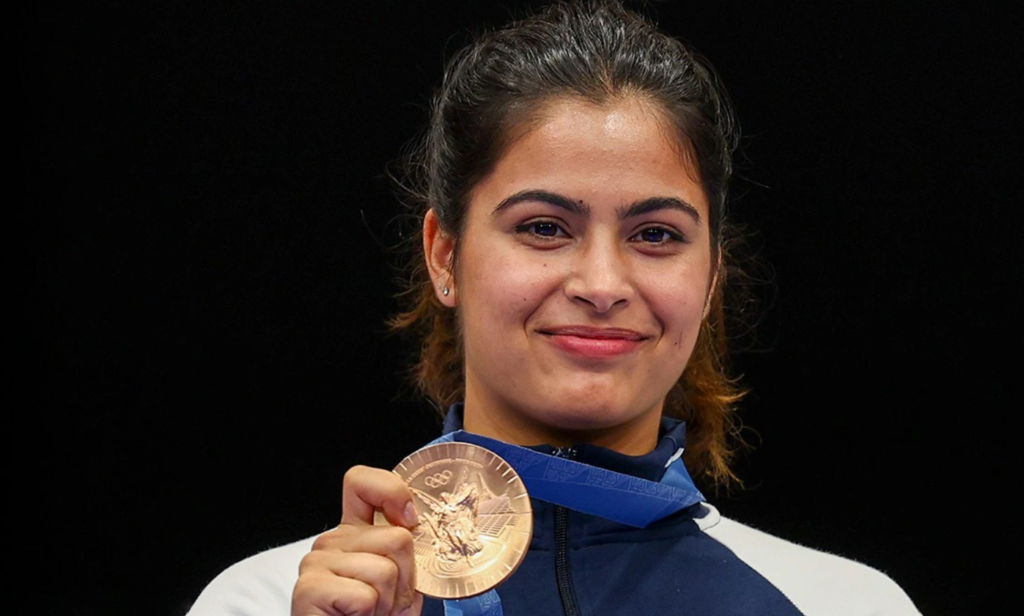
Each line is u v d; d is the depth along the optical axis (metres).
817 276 14.80
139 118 14.62
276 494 14.66
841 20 14.65
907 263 14.65
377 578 7.23
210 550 14.54
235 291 14.74
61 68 14.52
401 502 7.44
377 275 14.84
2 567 14.30
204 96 14.70
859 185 14.72
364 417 14.83
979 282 14.52
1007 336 14.45
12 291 14.47
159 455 14.56
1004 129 14.47
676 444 8.96
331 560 7.35
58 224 14.55
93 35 14.54
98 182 14.59
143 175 14.65
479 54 9.11
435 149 9.25
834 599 9.08
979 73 14.50
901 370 14.67
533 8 14.58
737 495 14.91
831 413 14.78
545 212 8.17
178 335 14.66
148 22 14.59
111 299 14.59
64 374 14.52
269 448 14.70
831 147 14.73
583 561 8.49
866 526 14.66
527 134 8.30
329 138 14.83
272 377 14.76
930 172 14.61
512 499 7.74
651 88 8.51
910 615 9.17
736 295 11.99
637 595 8.35
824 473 14.78
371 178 14.84
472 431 8.88
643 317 8.23
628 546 8.62
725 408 10.73
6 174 14.46
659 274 8.25
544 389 8.17
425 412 14.81
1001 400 14.45
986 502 14.43
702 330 10.42
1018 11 14.41
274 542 14.61
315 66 14.80
